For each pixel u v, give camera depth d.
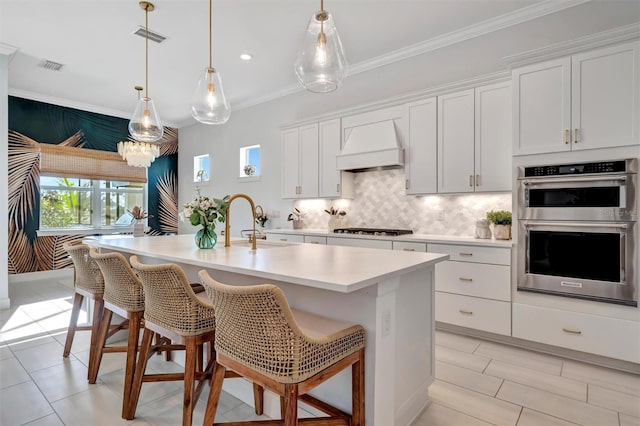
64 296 4.51
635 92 2.37
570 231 2.60
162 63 4.37
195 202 2.50
